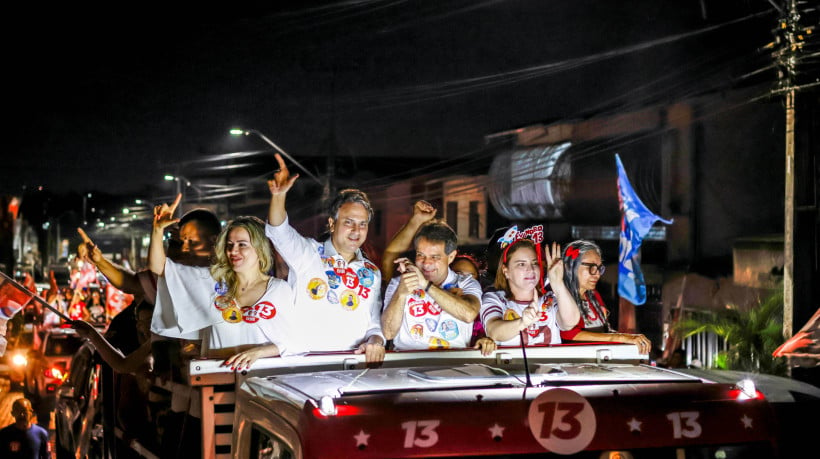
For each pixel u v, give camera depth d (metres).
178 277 4.96
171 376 5.20
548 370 4.05
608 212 26.73
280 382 3.92
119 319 7.13
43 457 9.18
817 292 13.23
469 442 3.38
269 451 3.70
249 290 4.90
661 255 23.92
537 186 28.19
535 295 5.29
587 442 3.47
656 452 3.55
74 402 6.99
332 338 5.20
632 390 3.65
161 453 5.18
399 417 3.36
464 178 35.19
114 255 45.75
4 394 17.22
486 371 3.96
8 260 35.53
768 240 18.36
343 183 40.34
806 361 11.98
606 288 25.50
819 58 13.15
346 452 3.27
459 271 6.04
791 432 6.64
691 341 18.36
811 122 13.37
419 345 5.33
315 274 5.18
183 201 42.91
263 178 43.94
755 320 14.70
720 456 3.61
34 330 16.62
